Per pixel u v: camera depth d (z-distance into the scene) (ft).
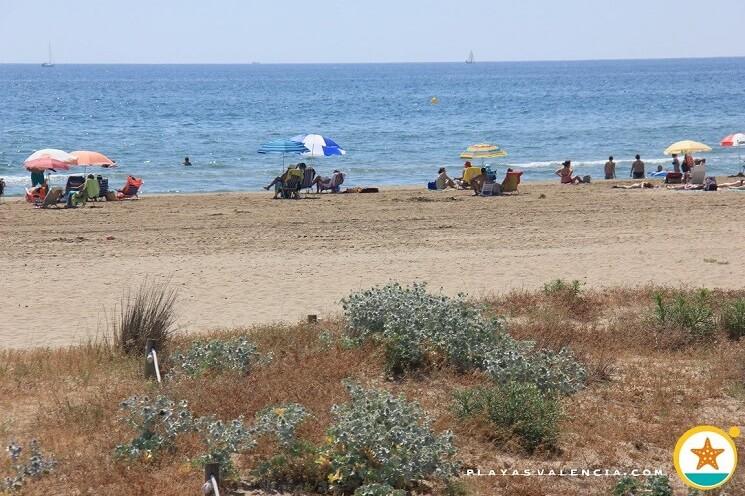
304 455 49.75
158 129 433.48
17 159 291.58
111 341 80.12
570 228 143.54
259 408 58.13
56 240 131.03
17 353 74.69
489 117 534.78
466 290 102.27
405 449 47.88
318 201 178.40
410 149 337.11
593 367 70.23
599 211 162.09
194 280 107.24
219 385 61.46
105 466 48.88
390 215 156.87
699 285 105.81
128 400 55.06
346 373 65.98
